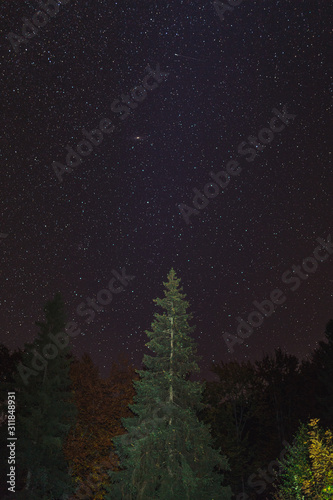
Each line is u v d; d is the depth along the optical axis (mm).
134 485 20922
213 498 21000
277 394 44156
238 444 39844
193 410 23062
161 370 23344
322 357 42719
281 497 19766
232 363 44469
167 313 24172
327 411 40125
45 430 28922
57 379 30734
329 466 14648
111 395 36375
